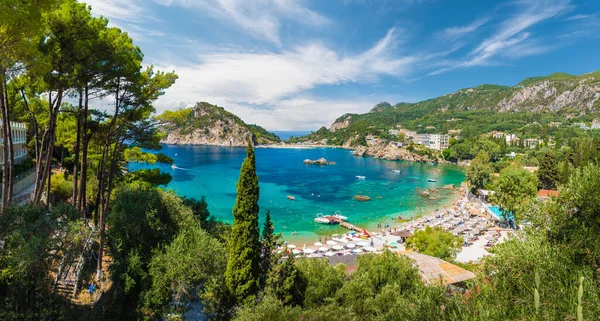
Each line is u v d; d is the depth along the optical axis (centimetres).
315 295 2002
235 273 1892
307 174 13775
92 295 1959
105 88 2277
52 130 2050
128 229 2202
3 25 1389
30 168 4641
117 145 2505
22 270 1338
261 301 1712
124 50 2262
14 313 1323
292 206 7938
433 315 1060
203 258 2005
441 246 3834
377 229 6153
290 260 2039
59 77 1970
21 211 1623
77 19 1881
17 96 2283
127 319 1952
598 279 906
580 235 1036
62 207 1784
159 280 1895
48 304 1479
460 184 11206
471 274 2425
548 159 7250
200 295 1930
